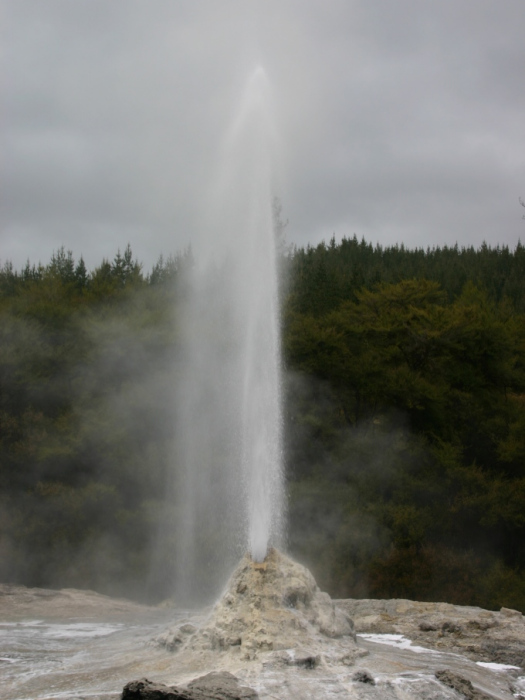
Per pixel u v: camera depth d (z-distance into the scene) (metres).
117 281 51.16
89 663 9.59
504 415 39.34
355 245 130.38
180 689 7.27
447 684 8.28
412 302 47.88
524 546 31.67
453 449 33.91
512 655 10.67
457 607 14.73
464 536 31.72
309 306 49.69
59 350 35.19
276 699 7.43
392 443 34.22
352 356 39.41
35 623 13.89
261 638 9.03
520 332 49.50
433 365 40.84
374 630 12.63
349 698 7.57
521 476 35.50
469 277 98.94
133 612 16.08
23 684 8.59
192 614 15.44
